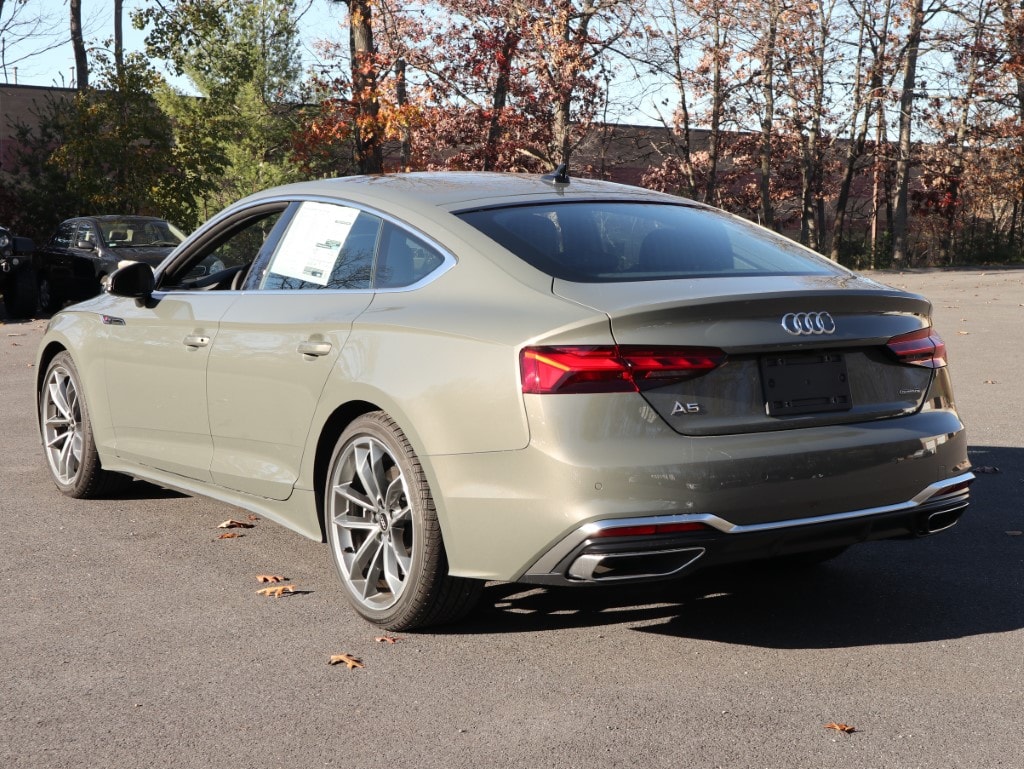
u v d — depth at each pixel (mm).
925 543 5125
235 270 5117
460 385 3594
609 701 3359
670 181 40219
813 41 36188
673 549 3385
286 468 4395
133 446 5414
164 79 27453
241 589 4469
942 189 40562
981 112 40719
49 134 27969
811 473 3523
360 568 4117
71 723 3217
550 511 3383
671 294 3537
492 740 3094
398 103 29328
